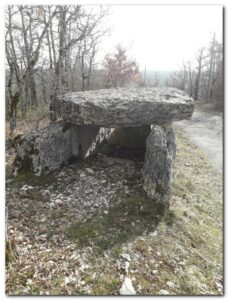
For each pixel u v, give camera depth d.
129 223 4.66
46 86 17.09
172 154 6.73
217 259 4.38
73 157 6.63
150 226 4.67
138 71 21.95
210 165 9.22
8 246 3.63
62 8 9.48
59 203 5.09
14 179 5.68
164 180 5.16
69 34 12.36
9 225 4.26
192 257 4.25
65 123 6.51
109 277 3.56
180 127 16.75
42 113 13.13
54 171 6.07
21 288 3.23
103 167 6.51
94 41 14.04
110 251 3.98
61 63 10.12
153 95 6.73
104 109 6.00
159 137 5.60
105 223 4.59
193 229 4.93
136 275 3.65
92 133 7.37
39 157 5.81
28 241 4.01
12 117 8.59
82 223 4.56
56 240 4.11
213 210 6.03
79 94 7.08
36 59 8.50
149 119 6.14
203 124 17.75
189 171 8.05
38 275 3.43
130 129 8.19
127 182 5.85
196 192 6.59
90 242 4.11
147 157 5.64
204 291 3.62
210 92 30.20
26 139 5.91
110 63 21.00
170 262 4.00
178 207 5.42
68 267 3.62
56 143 6.09
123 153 7.71
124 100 6.19
